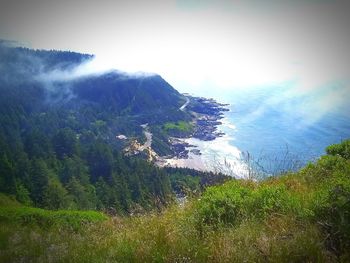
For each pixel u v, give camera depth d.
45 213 15.12
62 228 11.24
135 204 9.58
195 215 7.18
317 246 4.77
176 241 6.05
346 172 7.34
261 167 10.21
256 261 4.88
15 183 106.81
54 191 108.62
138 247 6.13
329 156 9.42
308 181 8.61
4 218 14.91
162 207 8.91
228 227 6.50
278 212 6.37
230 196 7.25
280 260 4.71
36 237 9.45
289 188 8.26
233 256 5.02
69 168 136.00
